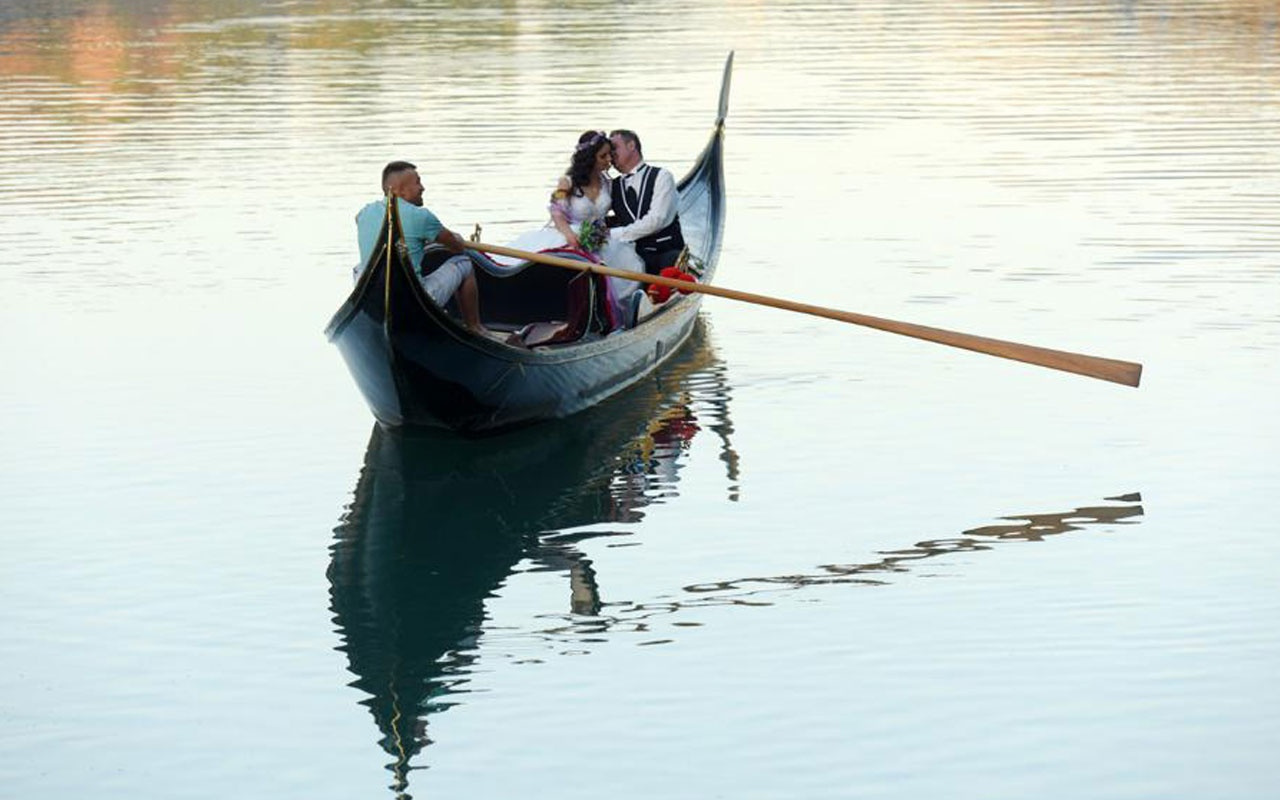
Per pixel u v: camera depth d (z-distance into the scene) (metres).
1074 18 41.94
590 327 15.29
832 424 14.30
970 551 11.58
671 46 37.12
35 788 8.79
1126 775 8.65
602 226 15.66
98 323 17.30
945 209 21.53
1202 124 27.02
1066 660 9.91
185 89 32.25
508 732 9.30
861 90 30.88
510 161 24.55
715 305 17.97
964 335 14.20
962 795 8.48
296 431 14.39
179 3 48.34
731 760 8.91
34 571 11.53
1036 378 15.27
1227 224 20.36
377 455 13.91
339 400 15.18
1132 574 11.10
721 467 13.42
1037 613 10.56
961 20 41.84
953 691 9.57
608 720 9.39
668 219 16.53
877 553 11.62
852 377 15.55
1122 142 25.67
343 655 10.32
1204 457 13.19
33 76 34.53
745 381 15.58
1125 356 15.61
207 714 9.58
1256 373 15.08
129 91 32.22
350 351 14.10
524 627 10.70
